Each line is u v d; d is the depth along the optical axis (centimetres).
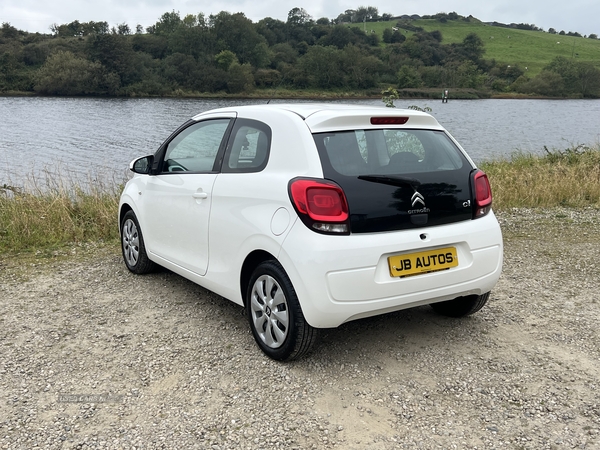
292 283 325
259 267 355
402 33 19900
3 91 9719
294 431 282
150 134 4094
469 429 284
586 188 1002
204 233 406
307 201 316
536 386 328
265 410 302
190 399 313
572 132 4325
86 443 272
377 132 351
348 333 404
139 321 428
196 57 10888
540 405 307
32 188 880
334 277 312
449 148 374
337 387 326
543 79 13100
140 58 10469
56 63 9750
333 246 312
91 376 341
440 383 331
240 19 11281
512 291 502
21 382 334
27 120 5216
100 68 9781
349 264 313
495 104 9825
